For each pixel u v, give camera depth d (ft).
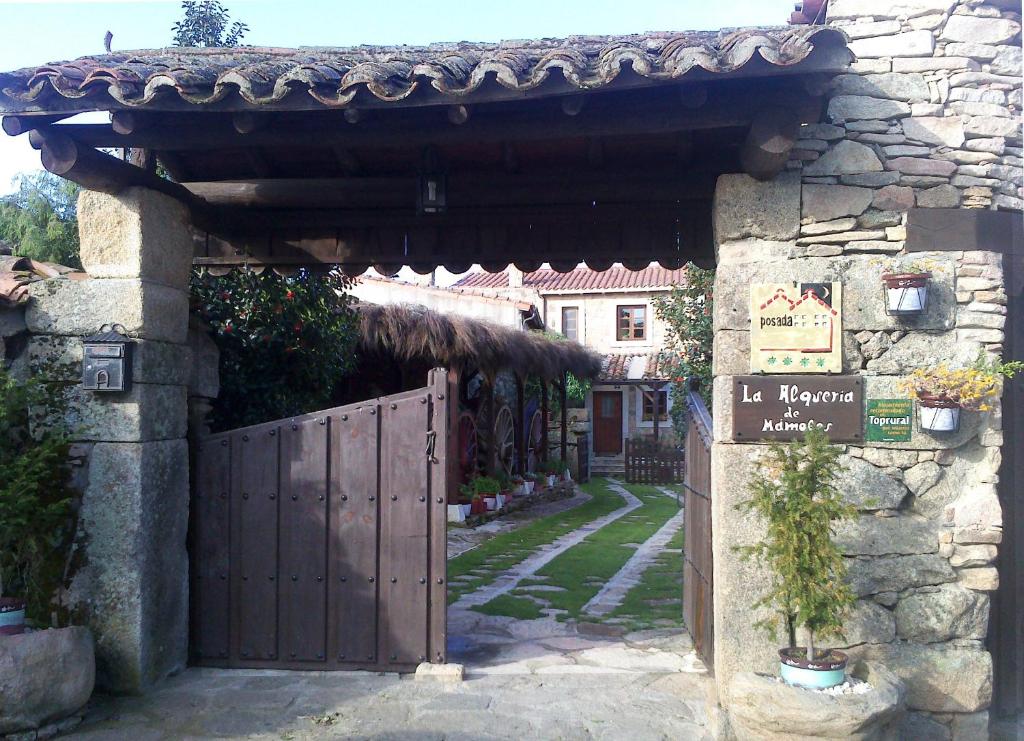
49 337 15.79
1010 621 15.06
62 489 15.51
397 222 19.80
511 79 12.75
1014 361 13.94
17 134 14.42
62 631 13.73
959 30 14.62
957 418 13.69
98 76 13.25
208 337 18.26
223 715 14.33
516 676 16.46
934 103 14.61
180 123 14.92
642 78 12.73
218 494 17.17
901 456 14.03
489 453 50.08
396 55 14.93
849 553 14.03
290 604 16.83
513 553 34.63
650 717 14.23
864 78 14.71
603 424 87.35
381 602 16.61
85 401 15.56
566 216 19.38
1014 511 15.11
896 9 14.76
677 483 75.61
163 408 16.24
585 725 13.85
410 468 16.62
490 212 19.52
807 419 14.19
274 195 18.89
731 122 13.82
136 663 15.30
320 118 14.85
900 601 13.97
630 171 17.72
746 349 14.52
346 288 27.73
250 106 13.53
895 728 12.34
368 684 15.88
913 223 14.38
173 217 16.74
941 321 14.11
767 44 12.15
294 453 16.97
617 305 86.63
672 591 25.85
